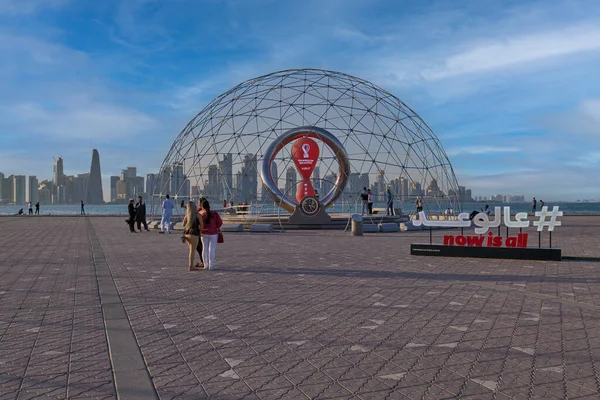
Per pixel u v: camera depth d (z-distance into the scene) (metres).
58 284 10.46
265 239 22.38
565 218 47.91
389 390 4.58
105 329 6.82
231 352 5.77
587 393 4.46
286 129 33.94
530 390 4.54
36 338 6.38
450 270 12.28
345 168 31.81
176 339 6.31
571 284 10.20
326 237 23.61
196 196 34.72
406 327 6.84
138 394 4.50
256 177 34.03
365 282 10.53
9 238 23.66
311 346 5.99
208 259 12.66
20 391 4.58
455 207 38.53
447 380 4.82
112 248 18.44
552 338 6.23
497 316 7.43
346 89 35.44
